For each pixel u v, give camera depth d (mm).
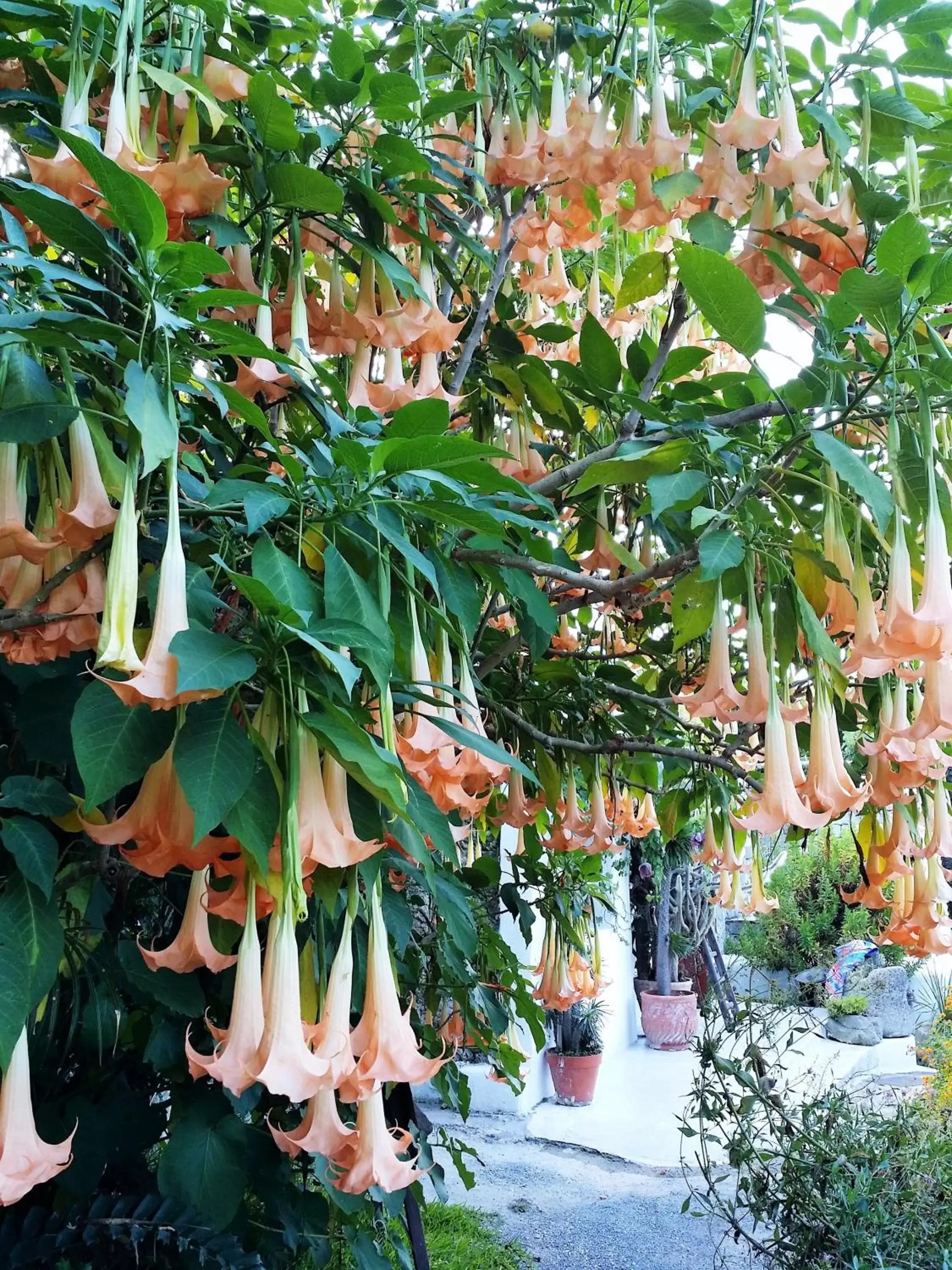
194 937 1325
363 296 2041
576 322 3604
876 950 7949
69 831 1628
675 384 2625
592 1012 7070
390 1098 2814
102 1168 2027
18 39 1722
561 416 2848
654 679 3904
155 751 1152
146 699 1049
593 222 3131
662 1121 6668
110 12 1516
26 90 1685
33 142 1822
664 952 8805
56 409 1222
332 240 2080
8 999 1181
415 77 2359
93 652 1672
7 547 1245
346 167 2225
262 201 1830
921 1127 3605
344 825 1267
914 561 1823
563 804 3402
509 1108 6688
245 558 1522
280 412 2184
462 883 2383
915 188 2105
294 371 1751
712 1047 4000
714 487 2094
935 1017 5531
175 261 1200
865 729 3061
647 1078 7742
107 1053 2328
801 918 8492
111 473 1328
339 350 2141
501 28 2602
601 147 2391
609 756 3426
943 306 1989
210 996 2262
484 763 1658
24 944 1288
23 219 1738
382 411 2146
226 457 2033
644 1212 5199
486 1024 3275
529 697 3250
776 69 2254
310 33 2104
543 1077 7098
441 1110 6816
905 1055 7223
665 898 8633
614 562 2645
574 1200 5371
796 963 8414
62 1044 2252
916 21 2275
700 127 2414
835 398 2014
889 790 2443
